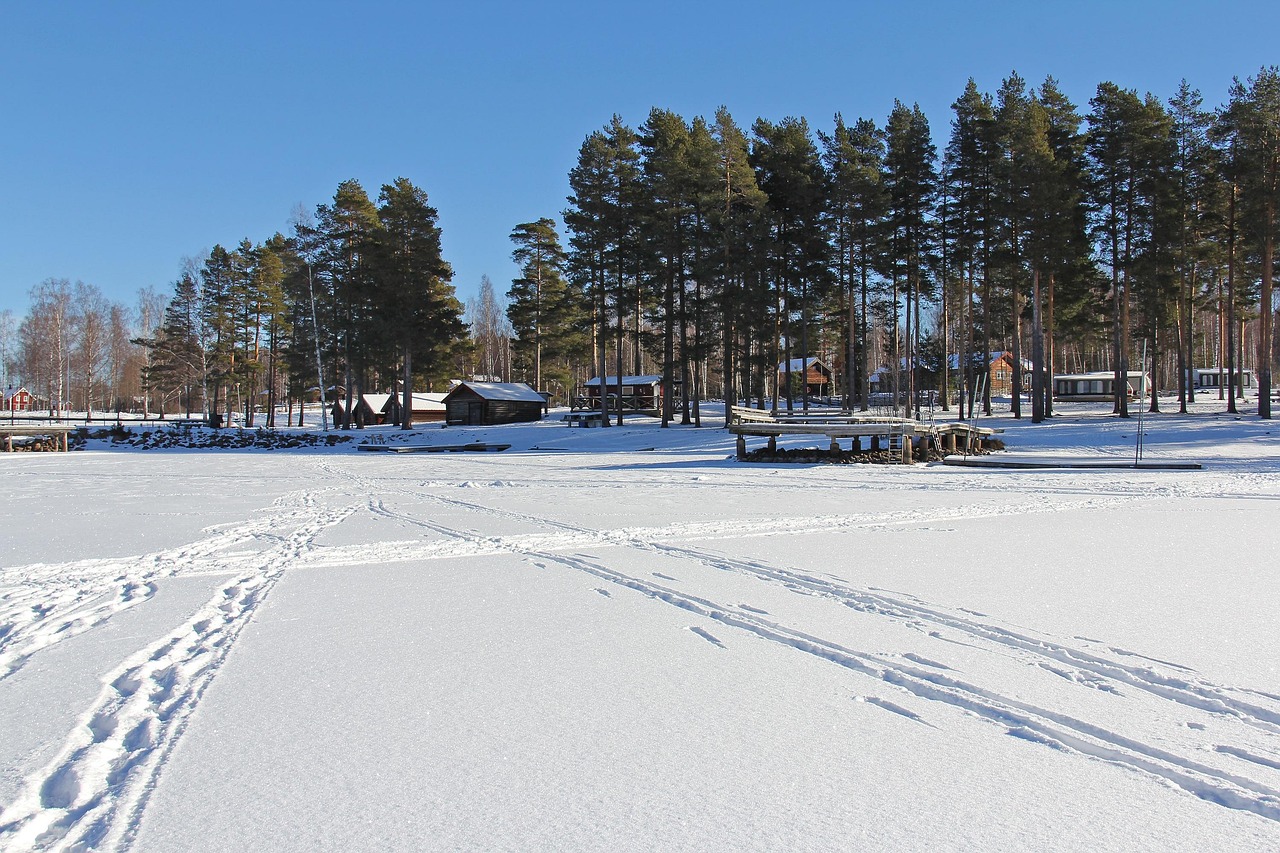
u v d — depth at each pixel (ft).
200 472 80.12
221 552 30.71
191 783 10.88
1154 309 116.47
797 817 9.75
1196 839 9.09
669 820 9.72
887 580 23.63
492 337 315.99
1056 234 107.04
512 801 10.29
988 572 24.72
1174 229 111.34
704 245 121.39
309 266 156.56
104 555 30.14
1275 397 171.42
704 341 134.82
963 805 10.02
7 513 44.45
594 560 27.78
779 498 47.73
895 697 13.93
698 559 27.61
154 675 15.74
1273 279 108.27
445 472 75.36
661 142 128.98
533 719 13.14
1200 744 11.70
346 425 170.91
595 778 10.93
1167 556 27.14
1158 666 15.25
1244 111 102.94
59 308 216.13
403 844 9.21
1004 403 175.42
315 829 9.59
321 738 12.44
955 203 123.95
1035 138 104.94
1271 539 30.50
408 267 150.20
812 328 150.51
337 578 25.35
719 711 13.37
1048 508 41.47
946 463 73.61
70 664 16.49
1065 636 17.40
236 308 189.26
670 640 17.69
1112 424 108.37
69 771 11.21
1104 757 11.36
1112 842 9.05
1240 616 19.01
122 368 267.18
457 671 15.72
